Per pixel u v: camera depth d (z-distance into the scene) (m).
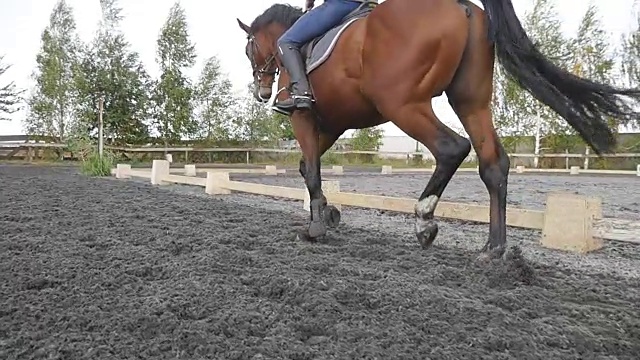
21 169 18.80
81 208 6.68
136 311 2.59
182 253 4.00
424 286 2.99
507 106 26.12
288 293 2.93
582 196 4.68
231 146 30.53
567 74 3.22
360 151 30.19
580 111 3.25
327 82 3.88
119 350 2.14
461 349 2.17
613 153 3.29
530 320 2.56
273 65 5.01
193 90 30.08
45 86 30.19
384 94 3.47
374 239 4.75
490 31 3.27
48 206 6.85
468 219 5.29
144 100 29.22
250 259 3.73
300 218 6.12
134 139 29.06
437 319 2.53
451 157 3.37
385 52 3.45
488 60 3.42
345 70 3.74
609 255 4.48
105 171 15.80
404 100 3.40
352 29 3.75
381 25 3.49
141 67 29.70
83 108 28.50
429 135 3.39
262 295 2.96
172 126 29.78
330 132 4.50
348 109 3.92
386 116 3.55
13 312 2.62
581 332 2.37
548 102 3.28
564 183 15.33
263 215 6.36
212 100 30.53
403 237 5.09
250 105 30.91
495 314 2.57
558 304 2.81
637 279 3.56
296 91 3.97
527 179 17.88
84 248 4.11
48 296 2.87
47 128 30.23
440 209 5.54
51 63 30.45
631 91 3.10
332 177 17.59
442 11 3.32
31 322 2.49
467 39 3.35
